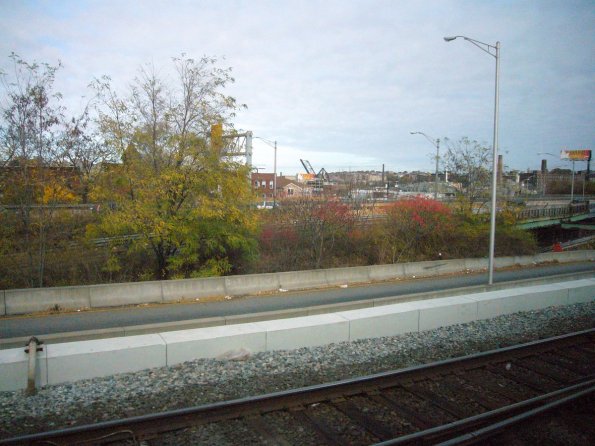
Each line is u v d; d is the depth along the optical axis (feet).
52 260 55.16
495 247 88.79
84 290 47.55
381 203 102.53
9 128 50.19
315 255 74.79
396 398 23.86
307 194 79.71
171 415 20.22
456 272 78.89
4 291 44.50
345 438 19.85
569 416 22.08
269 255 70.95
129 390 24.35
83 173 55.36
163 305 49.44
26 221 52.75
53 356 25.21
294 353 30.60
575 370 28.86
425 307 38.09
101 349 26.58
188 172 55.88
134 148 55.52
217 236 58.85
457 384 25.86
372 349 31.96
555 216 172.86
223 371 27.12
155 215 54.65
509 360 29.81
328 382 25.76
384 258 79.56
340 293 57.57
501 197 99.81
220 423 20.70
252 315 38.01
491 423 21.13
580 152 415.03
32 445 18.19
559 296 47.80
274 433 20.03
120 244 57.00
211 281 54.19
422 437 19.10
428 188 296.30
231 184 57.31
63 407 22.33
